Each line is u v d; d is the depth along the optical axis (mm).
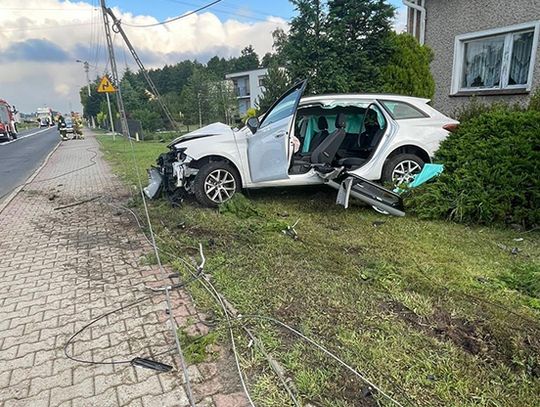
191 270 3822
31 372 2473
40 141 28812
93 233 5191
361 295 3188
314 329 2742
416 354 2453
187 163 5906
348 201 5664
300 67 10219
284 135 5352
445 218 5152
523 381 2225
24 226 5668
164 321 2984
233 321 2877
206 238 4695
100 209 6477
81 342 2766
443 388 2174
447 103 9797
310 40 10195
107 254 4410
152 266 4020
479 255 3988
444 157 5637
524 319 2812
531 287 3227
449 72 9617
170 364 2496
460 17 9133
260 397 2166
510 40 8250
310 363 2398
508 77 8422
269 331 2744
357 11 9742
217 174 5922
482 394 2131
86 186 8672
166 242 4637
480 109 7715
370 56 9945
